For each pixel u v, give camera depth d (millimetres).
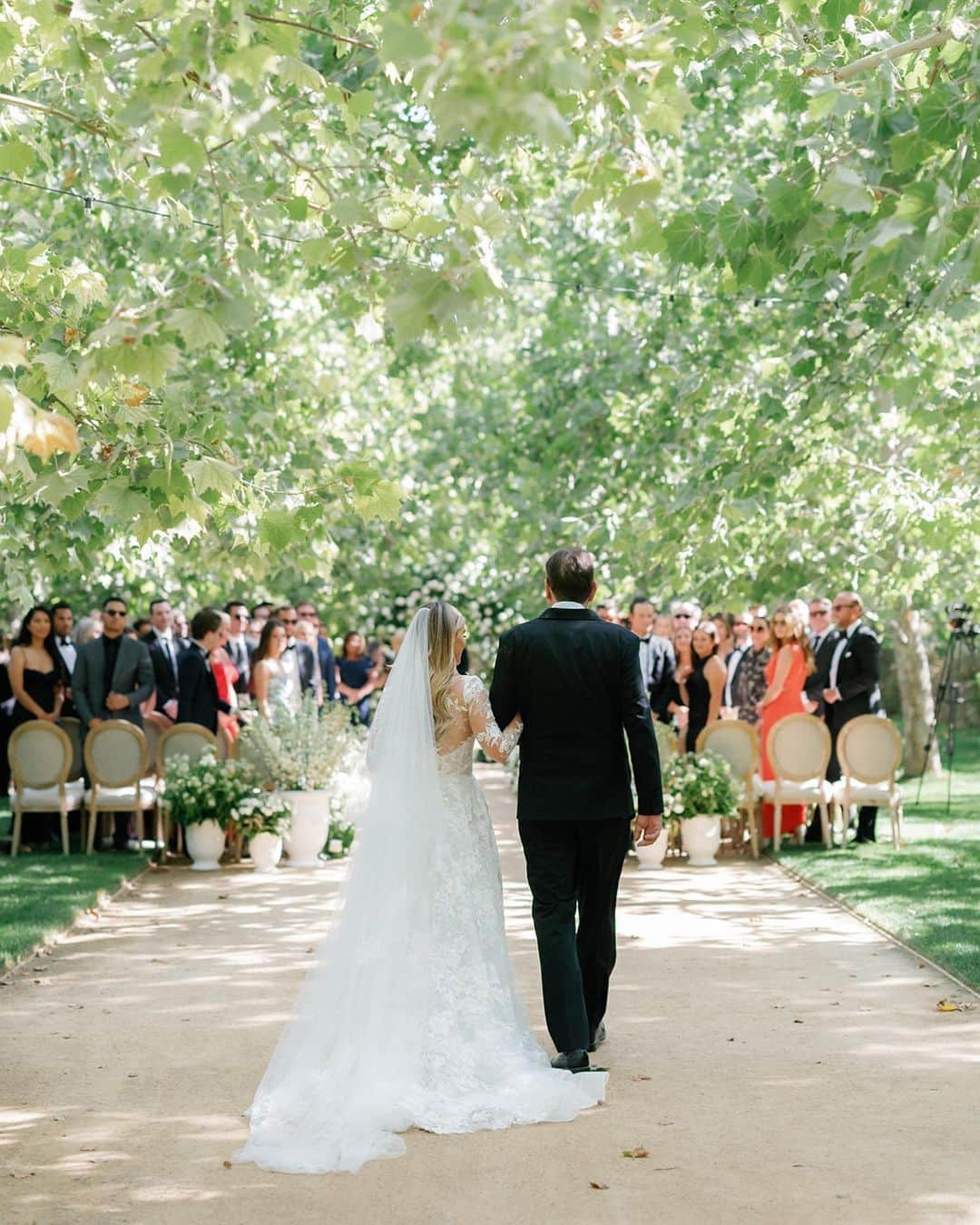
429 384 20766
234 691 13688
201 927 8898
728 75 13539
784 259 5152
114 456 5516
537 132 3396
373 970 5227
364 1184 4375
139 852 12133
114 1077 5602
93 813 12109
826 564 14672
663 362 14844
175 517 5531
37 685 13070
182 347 10914
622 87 4227
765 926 8641
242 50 4074
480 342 21375
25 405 3889
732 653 13758
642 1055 5793
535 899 5578
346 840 12328
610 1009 6586
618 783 5574
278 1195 4293
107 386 5492
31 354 5391
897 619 18594
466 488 21016
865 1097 5168
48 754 11984
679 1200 4180
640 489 14070
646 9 4914
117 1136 4879
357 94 5215
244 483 5859
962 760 21719
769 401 9961
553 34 3436
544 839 5547
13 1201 4262
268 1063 5809
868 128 5043
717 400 12289
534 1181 4367
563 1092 5066
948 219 4180
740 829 12578
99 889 9977
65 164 10938
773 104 13250
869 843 12203
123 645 12867
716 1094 5242
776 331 12672
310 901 9930
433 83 3475
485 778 21781
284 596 23094
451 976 5379
